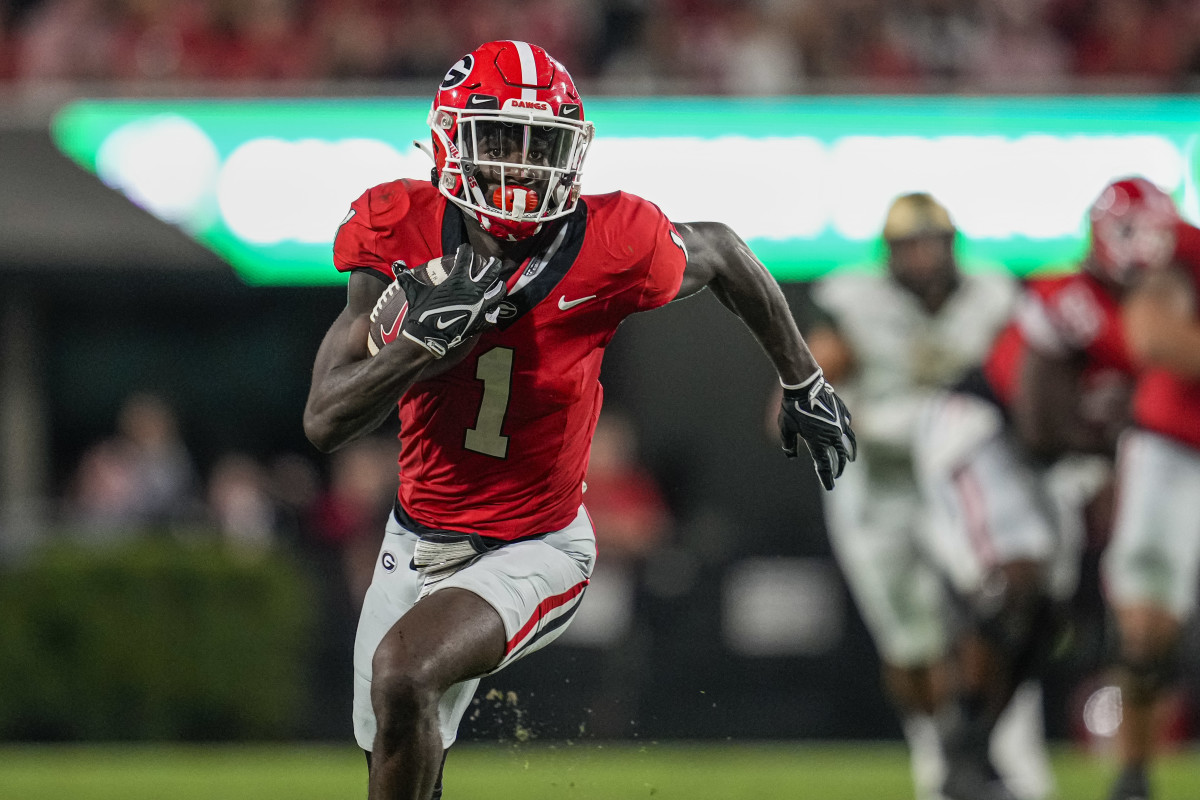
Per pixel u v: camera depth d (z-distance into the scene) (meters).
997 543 19.06
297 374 42.03
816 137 34.78
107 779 23.98
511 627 11.15
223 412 41.97
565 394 11.52
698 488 39.31
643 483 34.19
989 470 19.47
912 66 40.50
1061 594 19.42
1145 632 18.41
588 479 33.09
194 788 22.83
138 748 30.48
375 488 34.12
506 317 11.13
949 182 34.72
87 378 41.78
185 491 36.19
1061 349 19.12
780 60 39.81
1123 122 34.47
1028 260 34.66
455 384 11.41
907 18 40.69
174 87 36.62
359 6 39.53
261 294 41.78
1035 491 19.45
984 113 34.62
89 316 41.66
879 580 22.12
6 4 40.62
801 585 31.34
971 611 19.36
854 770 25.03
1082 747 29.22
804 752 29.25
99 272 37.97
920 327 21.84
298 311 42.03
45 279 38.00
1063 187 34.56
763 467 39.34
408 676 10.34
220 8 40.06
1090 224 18.86
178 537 31.80
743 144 34.88
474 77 11.07
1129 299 18.34
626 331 39.69
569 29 40.00
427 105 35.69
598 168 35.03
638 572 31.33
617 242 11.29
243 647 31.22
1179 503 18.41
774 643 31.23
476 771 25.14
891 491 21.95
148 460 35.38
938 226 21.55
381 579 12.22
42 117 36.34
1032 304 19.31
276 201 35.94
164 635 30.97
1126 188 18.55
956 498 19.62
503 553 11.72
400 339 10.23
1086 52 41.47
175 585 31.11
